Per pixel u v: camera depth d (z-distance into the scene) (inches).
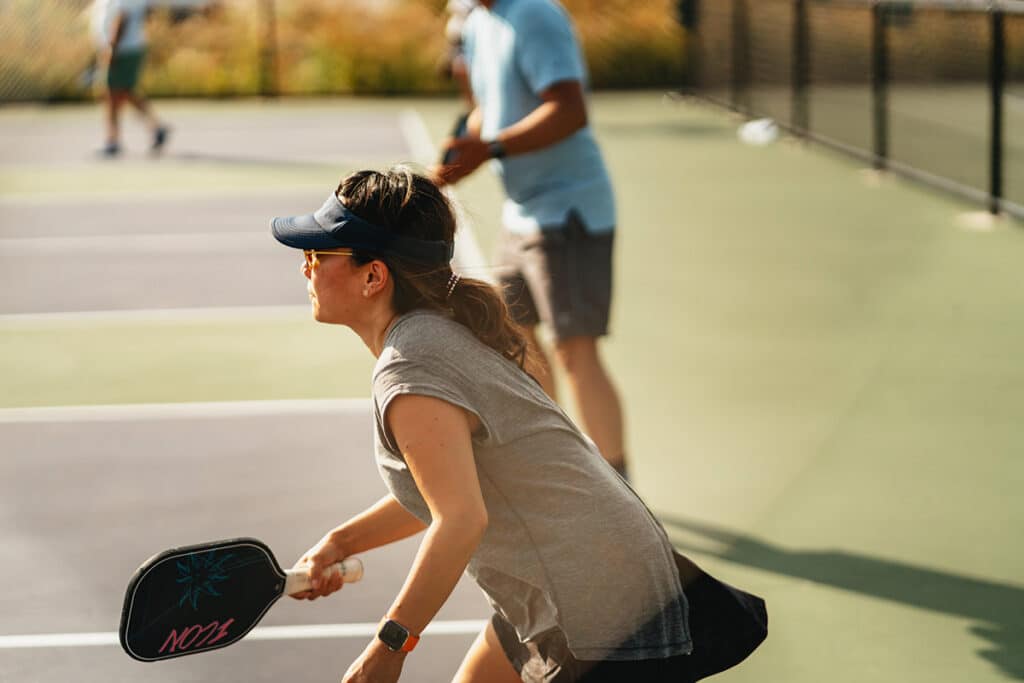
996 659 212.2
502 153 250.8
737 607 144.3
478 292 137.2
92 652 219.9
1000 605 230.5
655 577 138.6
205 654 217.9
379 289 135.4
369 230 133.0
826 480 287.9
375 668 127.8
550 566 136.3
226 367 397.1
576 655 136.6
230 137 920.9
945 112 861.8
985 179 650.8
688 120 962.7
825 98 882.1
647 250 550.3
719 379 369.7
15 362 408.2
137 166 800.9
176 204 680.4
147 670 213.2
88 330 445.7
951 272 491.5
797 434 319.3
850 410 336.5
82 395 371.6
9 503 287.1
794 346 402.3
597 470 139.6
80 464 312.2
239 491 292.7
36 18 924.0
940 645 217.2
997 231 563.2
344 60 1152.8
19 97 971.9
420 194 134.9
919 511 271.0
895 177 698.8
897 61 864.9
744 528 262.1
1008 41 834.8
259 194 703.7
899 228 576.4
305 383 378.3
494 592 141.5
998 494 279.9
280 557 256.2
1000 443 311.3
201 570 135.5
